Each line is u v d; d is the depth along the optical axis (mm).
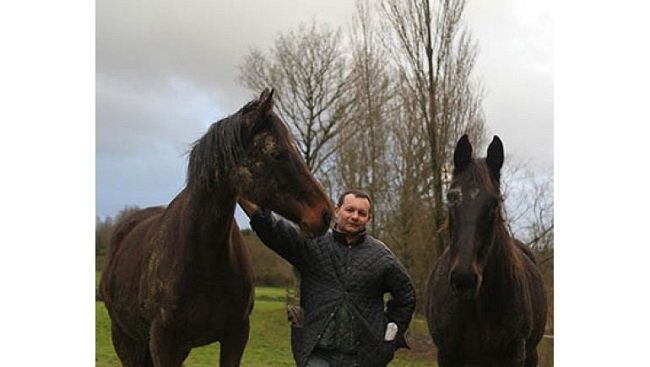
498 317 4430
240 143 3654
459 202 3965
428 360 11984
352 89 15719
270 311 14695
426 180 13297
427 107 13656
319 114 16078
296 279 13766
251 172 3643
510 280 4395
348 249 3775
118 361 10914
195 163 3824
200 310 3963
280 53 16484
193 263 3904
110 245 5066
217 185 3764
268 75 16484
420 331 12930
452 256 3945
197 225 3859
